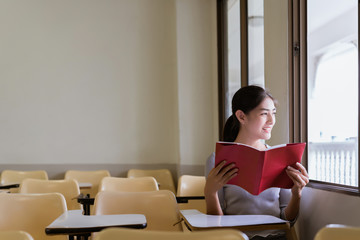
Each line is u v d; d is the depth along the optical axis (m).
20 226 2.13
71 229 1.49
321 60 2.55
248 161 1.68
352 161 2.22
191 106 5.17
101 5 5.50
